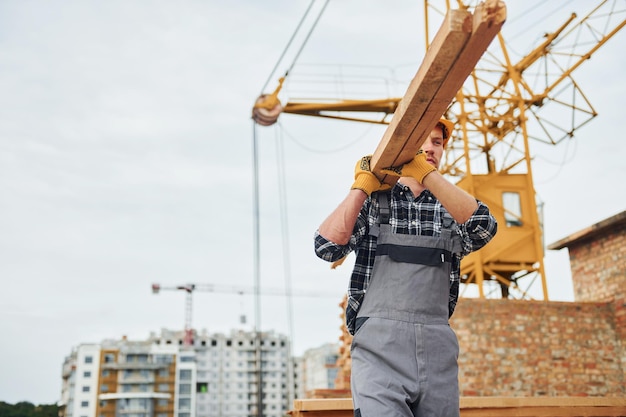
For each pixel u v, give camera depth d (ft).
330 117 68.33
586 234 36.17
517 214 50.88
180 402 430.20
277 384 542.98
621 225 34.47
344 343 43.16
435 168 7.18
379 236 7.24
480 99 56.90
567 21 55.36
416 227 7.27
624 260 34.19
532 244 49.96
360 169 7.23
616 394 33.01
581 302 34.37
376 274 7.15
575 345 33.53
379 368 6.79
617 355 33.68
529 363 32.71
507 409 11.91
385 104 67.62
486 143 59.98
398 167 7.06
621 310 33.96
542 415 12.05
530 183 51.65
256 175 61.93
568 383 32.73
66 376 475.72
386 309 6.95
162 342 516.32
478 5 5.18
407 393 6.66
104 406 409.69
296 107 67.46
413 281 7.00
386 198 7.45
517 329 33.14
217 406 526.57
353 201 7.04
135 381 424.87
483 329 32.83
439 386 6.72
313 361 504.02
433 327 6.91
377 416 6.44
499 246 49.47
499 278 49.52
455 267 7.44
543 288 48.37
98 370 423.23
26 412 469.57
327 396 40.75
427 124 6.31
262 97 66.85
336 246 7.02
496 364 32.37
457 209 6.89
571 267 38.47
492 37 5.27
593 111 54.80
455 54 5.42
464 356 32.17
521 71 57.93
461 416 11.71
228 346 547.08
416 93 5.86
